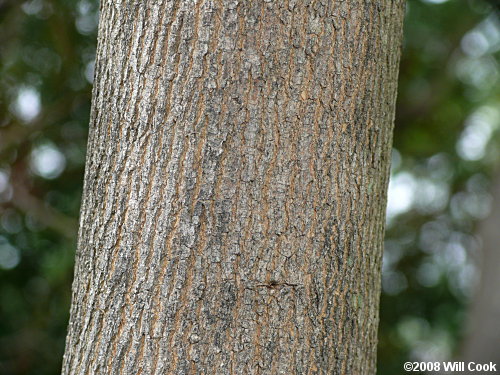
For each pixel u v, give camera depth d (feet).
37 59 9.04
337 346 3.31
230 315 3.21
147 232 3.26
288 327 3.24
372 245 3.41
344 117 3.32
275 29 3.26
